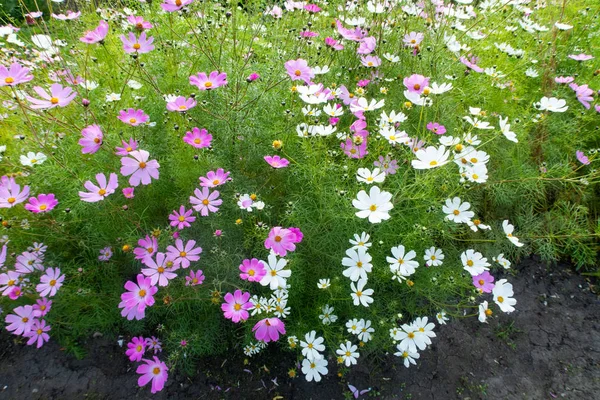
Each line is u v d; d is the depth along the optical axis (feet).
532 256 3.94
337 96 3.67
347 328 3.09
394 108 4.11
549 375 3.10
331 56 4.31
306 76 3.31
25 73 2.72
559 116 4.50
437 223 3.21
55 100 2.78
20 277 2.84
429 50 4.40
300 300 3.16
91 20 4.50
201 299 2.85
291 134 3.54
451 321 3.40
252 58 4.11
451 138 3.24
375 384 3.01
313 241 3.18
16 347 3.05
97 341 3.10
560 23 4.95
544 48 4.96
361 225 3.20
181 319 3.04
